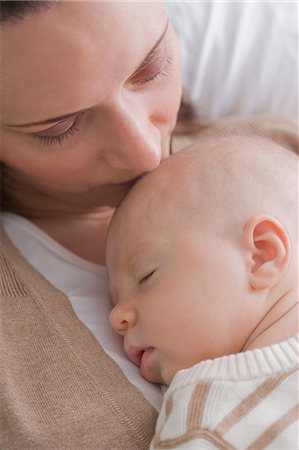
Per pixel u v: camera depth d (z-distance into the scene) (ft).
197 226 3.05
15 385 2.83
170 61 3.16
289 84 4.74
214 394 2.64
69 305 3.24
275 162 3.22
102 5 2.67
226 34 4.70
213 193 3.11
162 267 3.03
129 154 3.07
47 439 2.68
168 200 3.15
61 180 3.30
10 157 3.21
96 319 3.26
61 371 2.90
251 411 2.57
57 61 2.69
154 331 2.99
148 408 2.86
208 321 2.92
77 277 3.46
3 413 2.75
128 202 3.26
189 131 4.35
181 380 2.75
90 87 2.78
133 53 2.80
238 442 2.52
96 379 2.89
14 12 2.60
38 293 3.18
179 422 2.61
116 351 3.14
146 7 2.84
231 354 2.90
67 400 2.80
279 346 2.70
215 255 2.97
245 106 4.78
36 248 3.54
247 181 3.13
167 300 2.97
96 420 2.75
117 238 3.23
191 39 4.64
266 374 2.64
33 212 3.81
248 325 2.92
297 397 2.58
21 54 2.69
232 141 3.34
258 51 4.71
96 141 3.06
